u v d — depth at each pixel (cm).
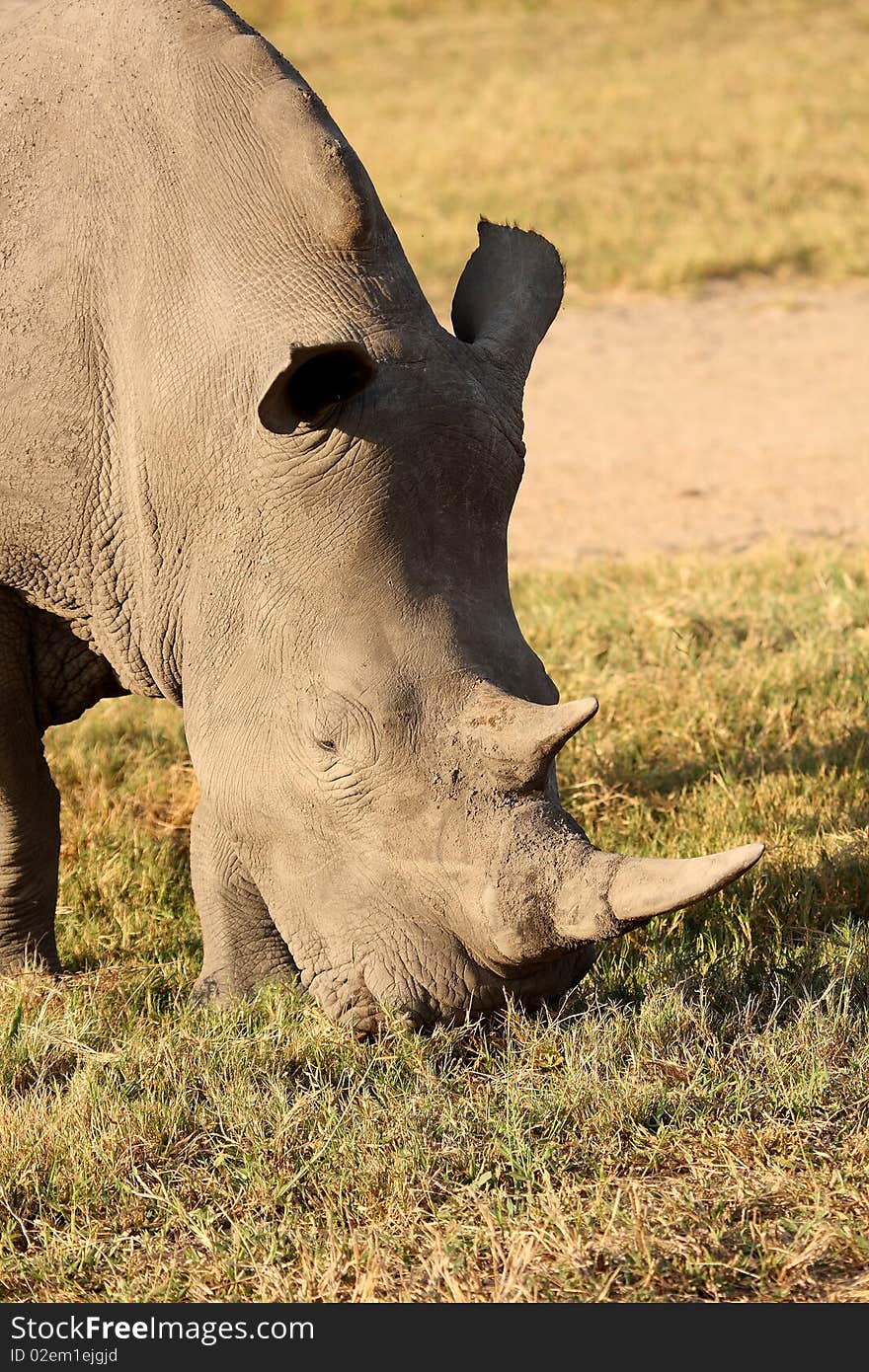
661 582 2441
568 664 1988
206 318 1115
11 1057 1163
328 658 1049
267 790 1097
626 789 1666
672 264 4947
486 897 980
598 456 3647
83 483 1191
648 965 1264
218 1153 1046
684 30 8306
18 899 1406
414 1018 1048
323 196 1108
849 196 5391
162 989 1318
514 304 1170
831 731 1753
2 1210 1016
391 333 1087
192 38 1178
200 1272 950
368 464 1052
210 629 1121
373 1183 1007
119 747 1916
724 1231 945
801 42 7731
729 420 3844
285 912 1116
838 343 4388
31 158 1202
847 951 1265
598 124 6419
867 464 3434
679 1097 1071
